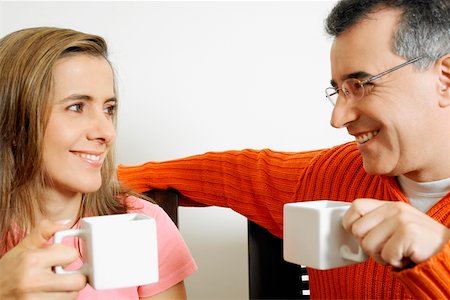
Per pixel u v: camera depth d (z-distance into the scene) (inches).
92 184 41.6
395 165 40.2
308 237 33.2
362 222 30.0
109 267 31.2
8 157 42.2
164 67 71.1
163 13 70.5
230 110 72.1
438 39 37.6
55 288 30.6
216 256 75.1
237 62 71.6
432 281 28.5
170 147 72.1
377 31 38.0
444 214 39.4
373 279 43.3
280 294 57.0
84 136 40.8
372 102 38.8
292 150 73.1
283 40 71.7
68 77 40.2
